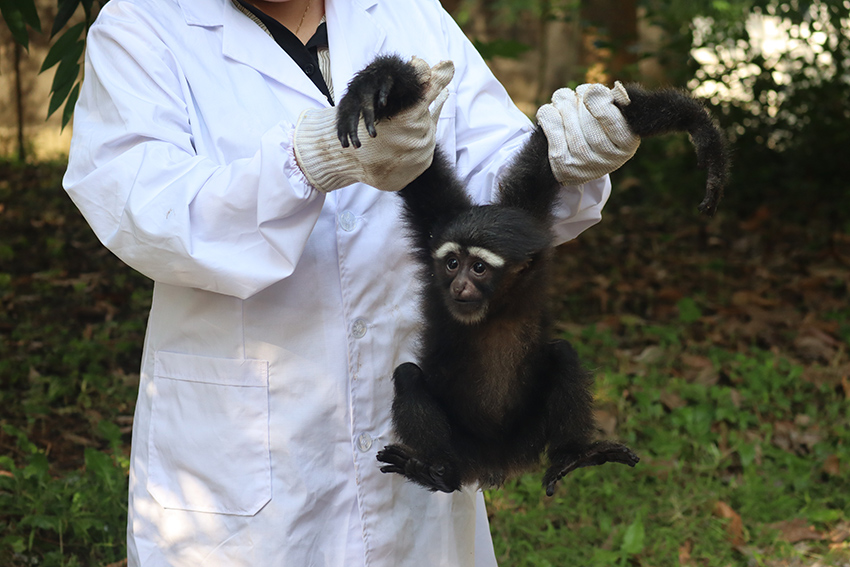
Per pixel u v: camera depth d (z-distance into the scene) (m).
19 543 4.60
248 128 2.91
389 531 3.05
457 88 3.38
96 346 7.23
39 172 13.18
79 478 5.28
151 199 2.63
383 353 3.04
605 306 8.71
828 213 11.29
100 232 2.73
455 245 2.82
